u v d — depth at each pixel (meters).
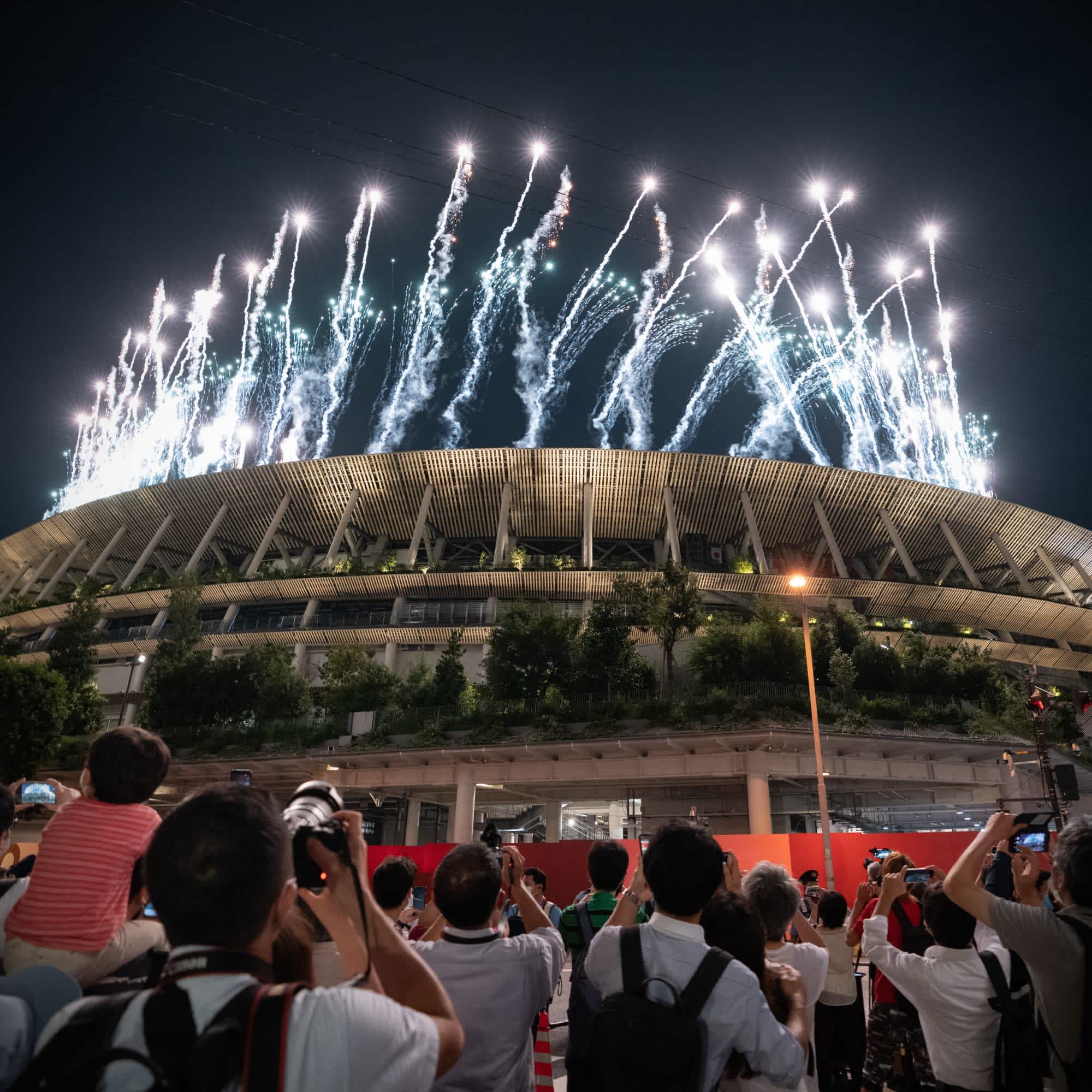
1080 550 71.94
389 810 49.62
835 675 45.59
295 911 2.62
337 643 59.56
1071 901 3.70
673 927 3.47
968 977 4.35
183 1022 1.83
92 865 3.14
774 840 26.97
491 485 66.44
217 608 65.06
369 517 69.94
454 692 49.41
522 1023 3.83
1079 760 39.78
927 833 25.58
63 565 75.94
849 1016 6.79
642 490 66.19
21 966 3.03
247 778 15.21
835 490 66.38
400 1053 1.95
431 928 4.59
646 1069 2.96
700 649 46.94
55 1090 1.77
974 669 50.09
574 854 27.16
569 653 48.41
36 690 45.62
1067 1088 3.51
